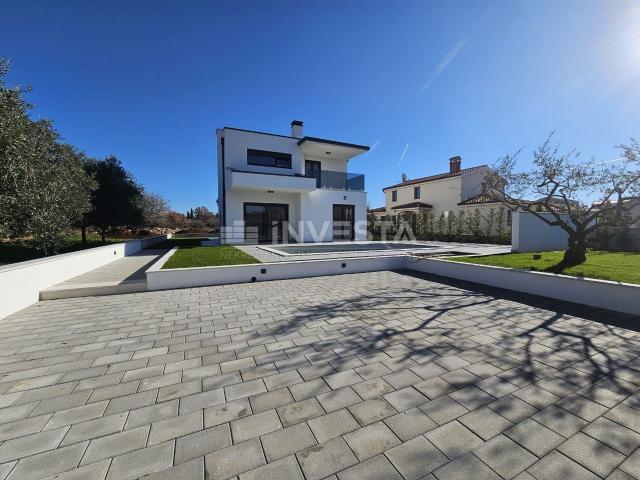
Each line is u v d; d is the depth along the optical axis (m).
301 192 14.56
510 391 2.18
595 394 2.13
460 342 3.12
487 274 6.05
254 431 1.76
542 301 4.76
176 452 1.59
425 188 23.42
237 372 2.51
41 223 5.75
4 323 3.81
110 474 1.44
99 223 14.51
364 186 16.33
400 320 3.85
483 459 1.53
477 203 18.17
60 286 5.29
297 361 2.71
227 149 13.55
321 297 5.10
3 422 1.86
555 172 6.77
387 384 2.29
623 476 1.41
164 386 2.29
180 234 28.58
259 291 5.57
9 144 4.89
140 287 5.61
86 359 2.78
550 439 1.67
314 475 1.43
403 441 1.66
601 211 6.42
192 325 3.72
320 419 1.87
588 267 6.06
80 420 1.87
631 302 4.04
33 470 1.47
